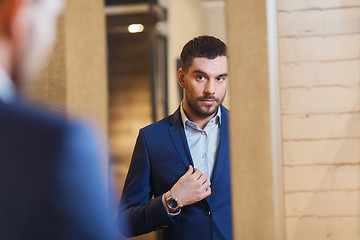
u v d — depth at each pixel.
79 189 0.53
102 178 0.56
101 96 1.58
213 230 1.60
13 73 0.55
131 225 1.61
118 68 4.24
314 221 1.52
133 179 1.68
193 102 1.63
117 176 3.91
